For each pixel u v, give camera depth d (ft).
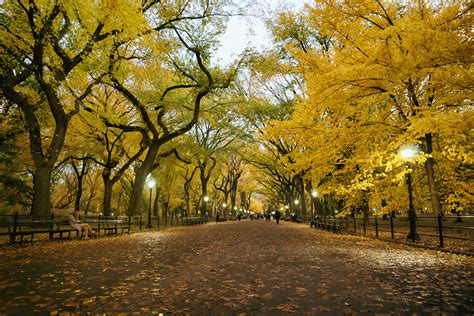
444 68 27.58
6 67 51.39
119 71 64.85
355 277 19.65
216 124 109.70
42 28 44.57
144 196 174.81
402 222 80.12
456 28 27.94
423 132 27.12
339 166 50.49
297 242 43.68
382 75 30.12
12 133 63.36
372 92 33.91
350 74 29.43
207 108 101.24
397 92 34.63
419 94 35.27
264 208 411.34
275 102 99.81
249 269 22.45
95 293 15.78
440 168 43.50
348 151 40.68
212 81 77.10
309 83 33.40
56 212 90.17
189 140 103.86
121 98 91.40
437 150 41.86
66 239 44.98
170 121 100.83
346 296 15.37
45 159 52.49
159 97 79.00
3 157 65.46
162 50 56.95
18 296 15.08
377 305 13.94
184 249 35.35
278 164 125.29
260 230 77.30
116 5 40.40
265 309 13.42
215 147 137.59
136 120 93.71
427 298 15.01
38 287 16.92
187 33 63.82
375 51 28.78
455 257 27.66
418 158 30.09
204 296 15.34
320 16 34.68
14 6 45.42
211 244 41.27
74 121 72.64
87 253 31.01
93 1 43.34
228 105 99.55
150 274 20.61
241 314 12.78
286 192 174.09
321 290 16.47
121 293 15.78
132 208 78.28
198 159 124.16
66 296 15.21
